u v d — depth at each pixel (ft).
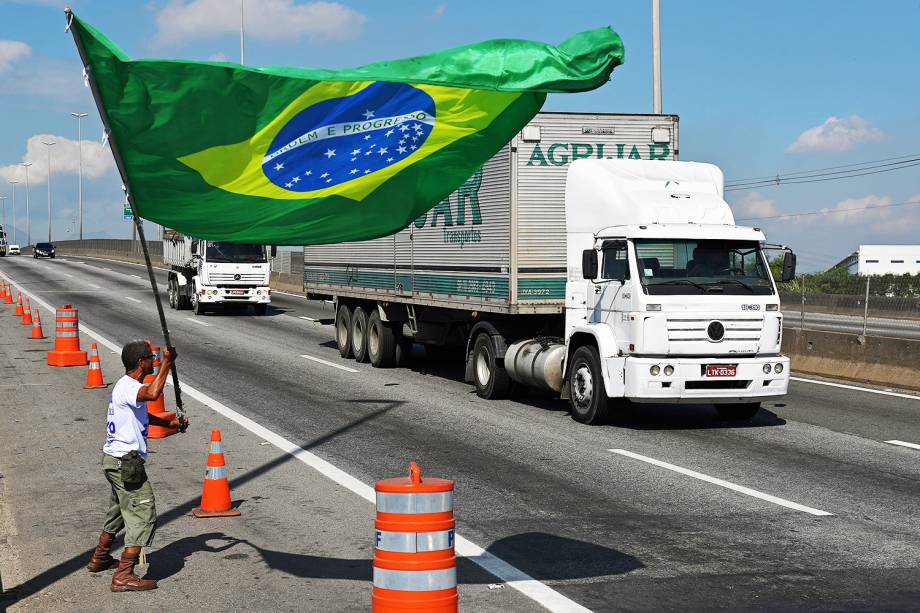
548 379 51.24
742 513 31.24
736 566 25.67
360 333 75.20
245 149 21.80
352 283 75.25
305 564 25.99
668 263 46.09
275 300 149.89
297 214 22.72
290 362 74.64
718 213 47.78
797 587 23.95
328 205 22.81
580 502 32.65
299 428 46.83
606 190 48.62
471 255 57.31
